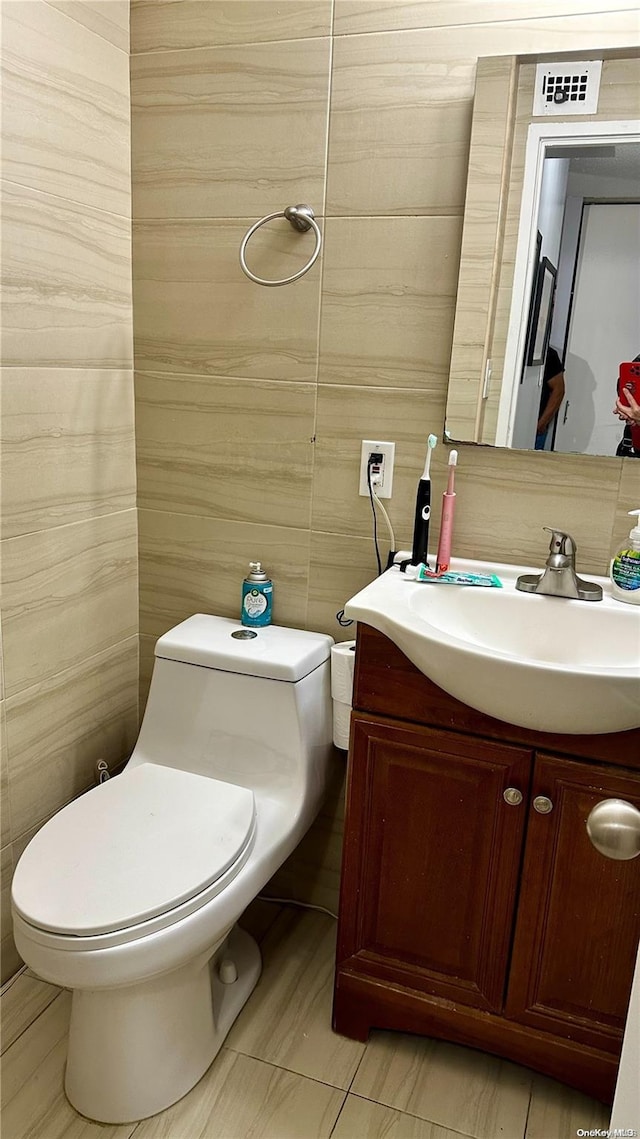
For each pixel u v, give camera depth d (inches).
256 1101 54.1
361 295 60.1
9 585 57.2
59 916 44.4
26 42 52.1
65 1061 56.6
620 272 53.2
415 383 60.2
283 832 57.3
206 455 68.0
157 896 46.1
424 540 58.9
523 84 52.5
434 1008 55.9
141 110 63.1
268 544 67.9
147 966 45.4
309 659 61.4
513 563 60.6
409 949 55.9
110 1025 50.3
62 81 55.6
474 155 54.4
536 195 53.9
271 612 68.8
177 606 72.7
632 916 48.8
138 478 71.0
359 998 58.2
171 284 65.6
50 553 61.2
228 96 60.3
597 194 52.7
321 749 63.6
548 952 51.7
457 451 59.7
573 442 56.6
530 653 55.1
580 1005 51.9
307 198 59.9
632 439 55.2
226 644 62.9
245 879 51.5
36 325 56.7
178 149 62.7
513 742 49.3
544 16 52.1
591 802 47.9
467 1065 58.0
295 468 65.3
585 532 58.2
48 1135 51.1
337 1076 56.4
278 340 63.3
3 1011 60.8
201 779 58.6
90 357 62.9
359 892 56.1
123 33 61.4
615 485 56.6
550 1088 56.2
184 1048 53.7
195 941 47.4
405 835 53.8
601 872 48.8
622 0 50.5
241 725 61.6
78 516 63.9
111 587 69.7
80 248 60.0
